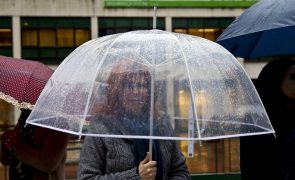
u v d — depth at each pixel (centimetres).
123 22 2005
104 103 301
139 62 305
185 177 346
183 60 305
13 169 452
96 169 329
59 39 1984
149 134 291
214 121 294
